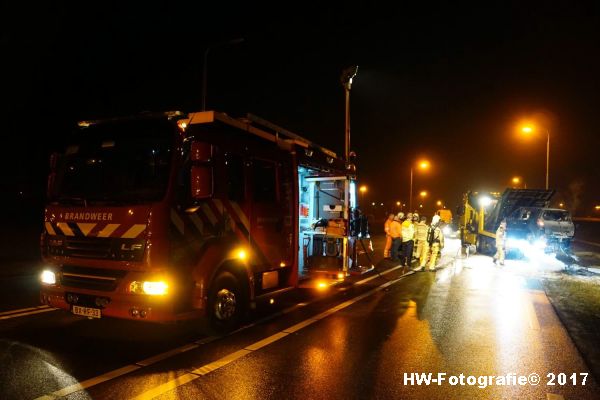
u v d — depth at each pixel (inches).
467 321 304.7
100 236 226.4
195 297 232.4
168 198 220.4
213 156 251.0
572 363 224.2
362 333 271.0
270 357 224.5
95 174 238.2
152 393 179.2
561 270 596.4
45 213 248.2
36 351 227.5
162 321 216.2
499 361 225.3
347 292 413.4
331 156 398.0
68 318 292.4
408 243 589.3
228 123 257.0
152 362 214.2
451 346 247.8
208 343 245.4
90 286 229.6
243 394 179.9
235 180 269.7
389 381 196.9
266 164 302.5
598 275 551.8
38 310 315.3
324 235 393.1
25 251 666.8
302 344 247.0
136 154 230.4
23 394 175.8
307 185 412.2
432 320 305.9
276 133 323.6
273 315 315.9
